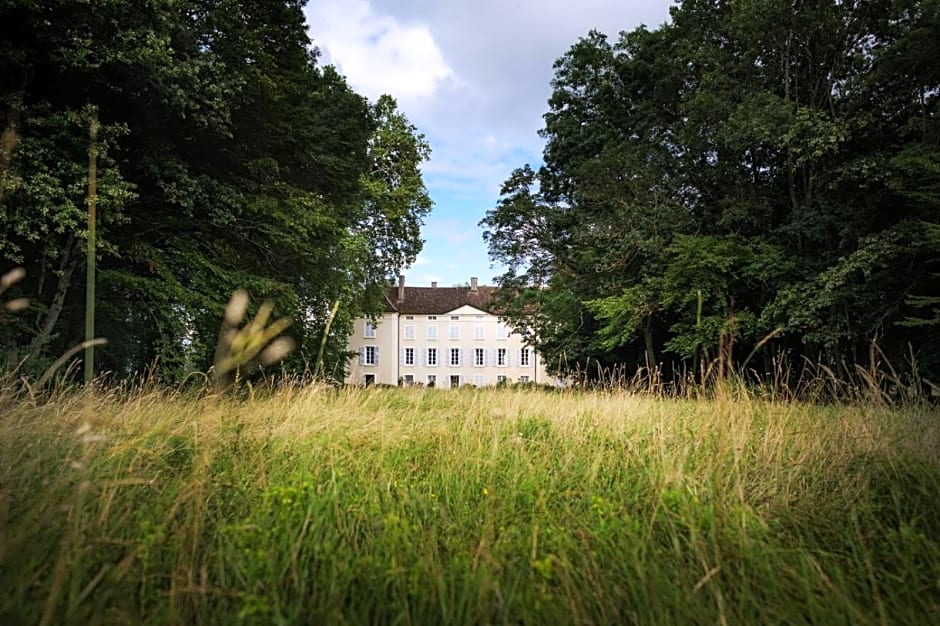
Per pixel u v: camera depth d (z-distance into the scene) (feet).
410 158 89.86
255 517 8.60
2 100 27.27
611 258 61.67
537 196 75.46
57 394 16.57
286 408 16.97
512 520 9.36
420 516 9.66
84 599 6.10
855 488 10.19
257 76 37.96
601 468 12.82
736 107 53.01
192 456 11.46
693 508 9.11
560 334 77.61
